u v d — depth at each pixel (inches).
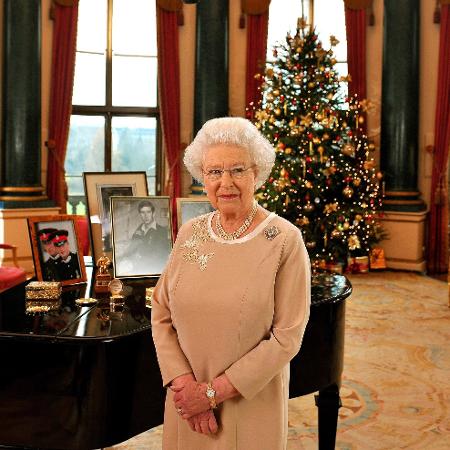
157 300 83.4
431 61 361.1
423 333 231.1
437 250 358.9
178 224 137.9
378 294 296.4
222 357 74.1
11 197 319.9
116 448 139.2
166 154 367.9
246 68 370.3
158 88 368.5
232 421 75.0
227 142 74.8
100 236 146.2
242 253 75.2
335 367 117.2
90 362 90.1
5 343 91.8
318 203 332.5
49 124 344.8
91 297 117.6
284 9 384.8
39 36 322.7
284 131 332.2
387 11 353.1
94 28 366.9
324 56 334.3
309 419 156.1
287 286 74.5
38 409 91.8
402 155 356.8
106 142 372.8
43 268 123.6
